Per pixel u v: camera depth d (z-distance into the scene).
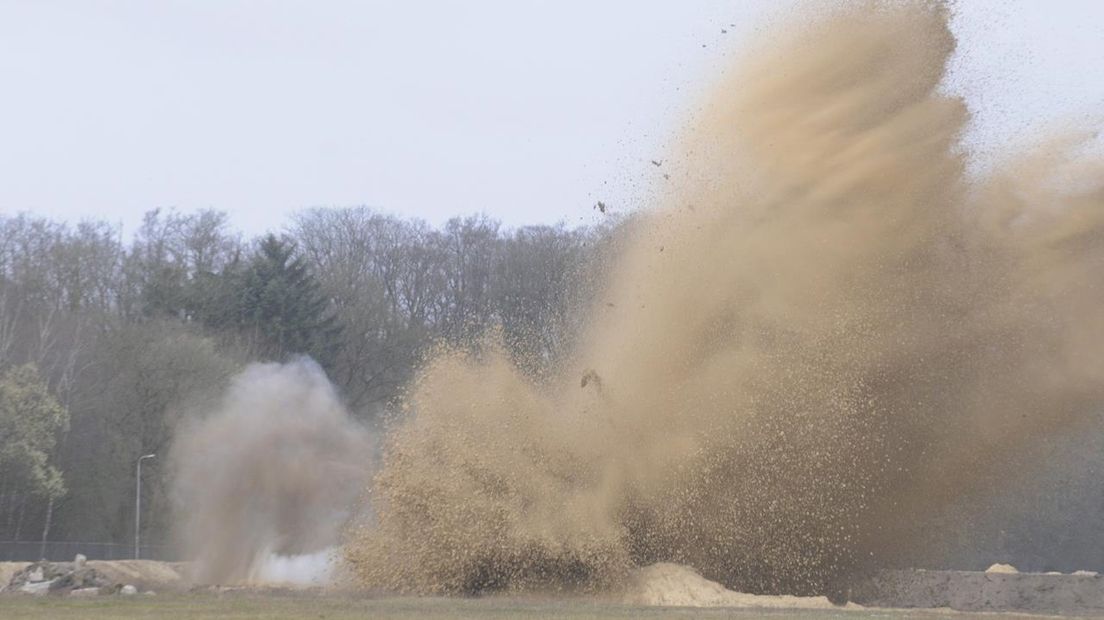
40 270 93.31
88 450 82.06
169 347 82.25
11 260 93.25
